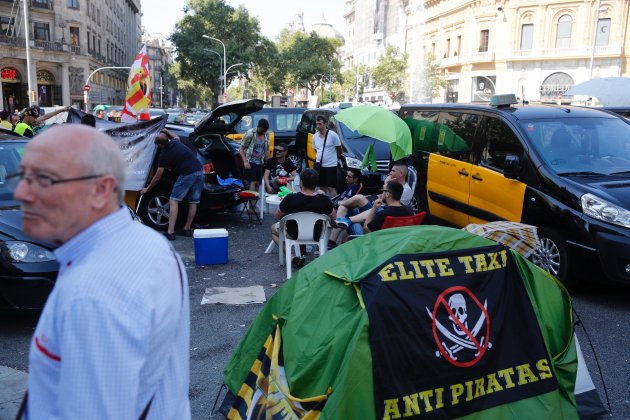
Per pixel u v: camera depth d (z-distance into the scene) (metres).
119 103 88.62
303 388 2.99
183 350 1.62
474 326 3.10
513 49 52.41
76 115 9.05
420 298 3.00
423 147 9.05
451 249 3.21
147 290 1.40
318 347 3.01
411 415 2.85
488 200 7.25
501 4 52.53
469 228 4.13
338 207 7.99
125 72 94.19
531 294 3.37
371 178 11.24
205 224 9.55
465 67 57.16
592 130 7.00
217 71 64.19
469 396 3.01
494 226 4.07
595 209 5.77
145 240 1.49
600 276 5.74
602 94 14.80
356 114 8.78
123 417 1.32
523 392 3.14
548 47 50.62
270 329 3.48
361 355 2.81
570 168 6.48
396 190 6.21
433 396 2.92
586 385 3.62
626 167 6.61
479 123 7.70
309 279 3.33
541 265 6.38
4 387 3.97
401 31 77.06
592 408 3.58
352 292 3.05
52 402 1.40
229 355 4.56
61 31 59.69
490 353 3.11
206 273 6.81
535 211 6.41
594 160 6.66
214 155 9.90
